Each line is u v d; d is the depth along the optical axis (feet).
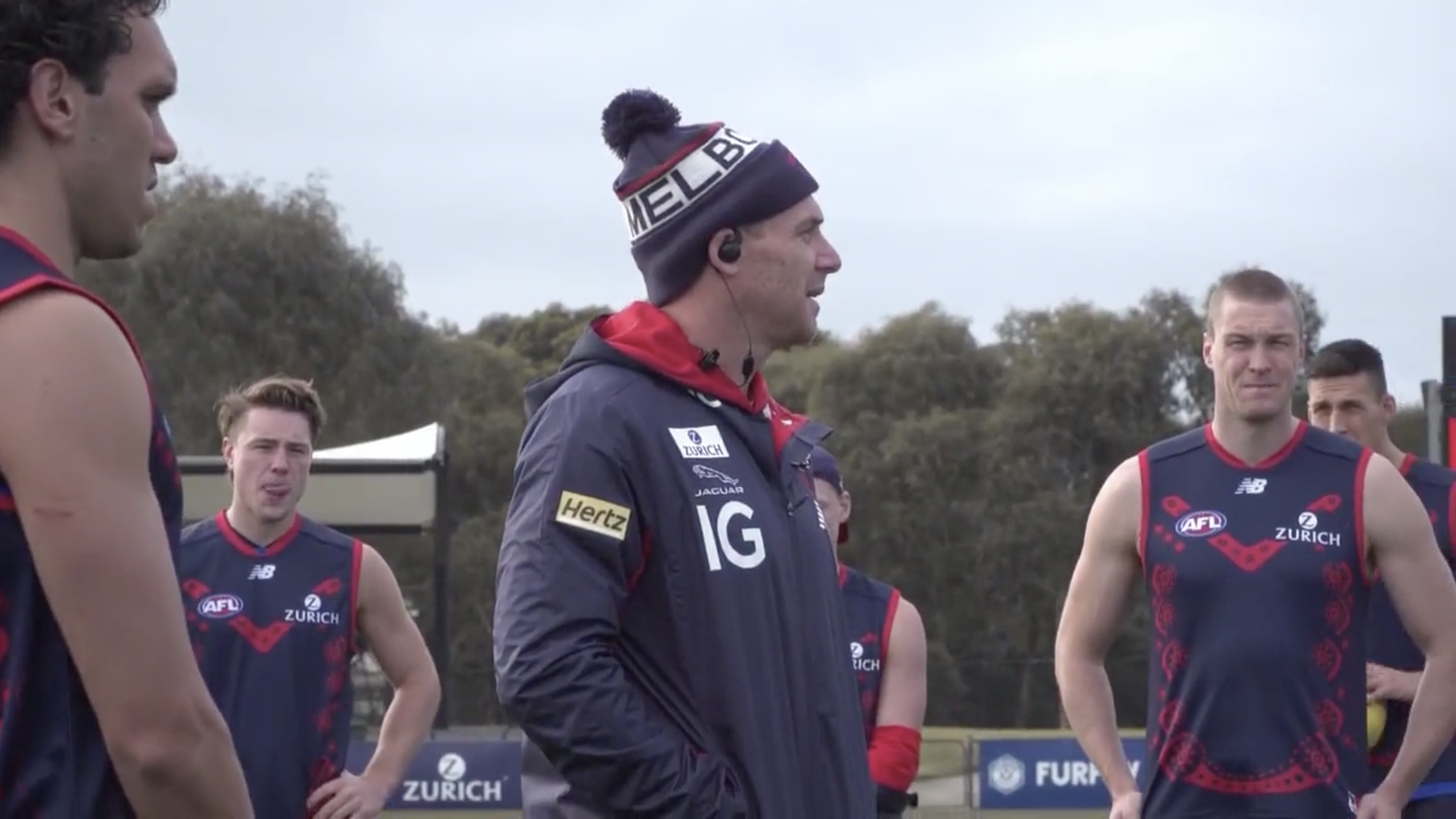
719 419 40.22
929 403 538.47
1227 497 61.26
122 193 27.40
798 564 40.24
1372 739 69.72
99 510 24.63
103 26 26.53
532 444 39.70
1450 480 74.95
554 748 37.68
